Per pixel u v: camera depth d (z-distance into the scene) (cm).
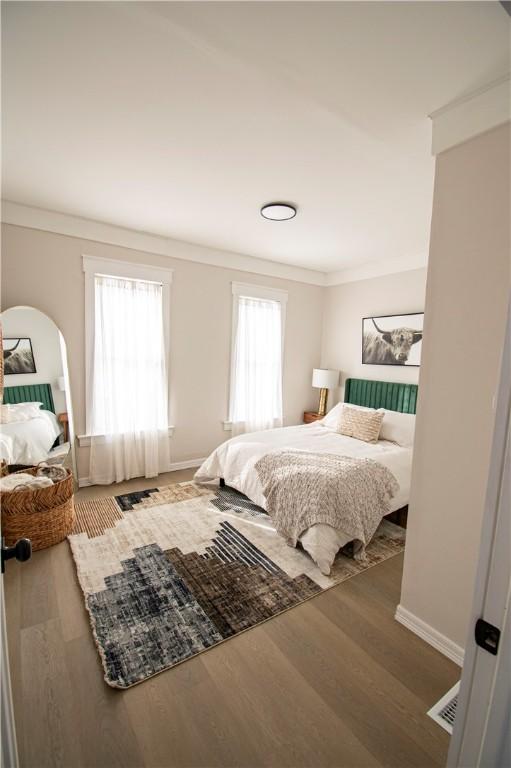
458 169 150
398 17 113
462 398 150
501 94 135
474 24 114
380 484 255
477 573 63
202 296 387
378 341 416
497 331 139
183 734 123
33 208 287
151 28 122
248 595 194
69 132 184
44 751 117
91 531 256
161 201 268
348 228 311
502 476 59
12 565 216
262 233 332
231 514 288
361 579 214
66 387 319
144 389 356
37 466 283
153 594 192
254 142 190
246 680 144
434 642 163
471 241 146
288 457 277
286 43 125
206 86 150
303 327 477
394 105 156
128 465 352
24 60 136
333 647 162
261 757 117
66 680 142
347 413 377
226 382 416
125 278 337
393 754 119
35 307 298
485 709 63
